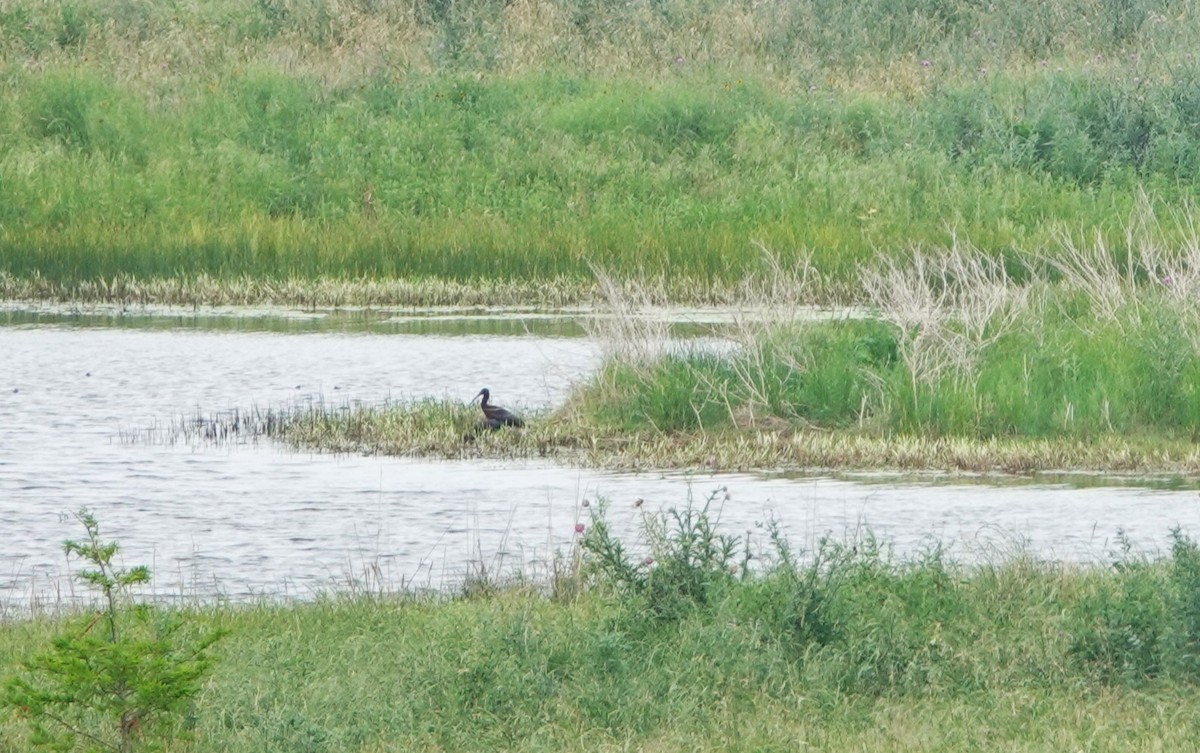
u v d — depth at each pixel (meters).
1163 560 11.14
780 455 16.11
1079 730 8.09
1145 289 20.11
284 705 8.38
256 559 12.55
